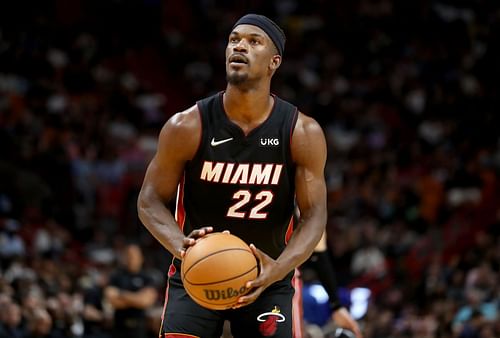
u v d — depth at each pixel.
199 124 9.23
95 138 33.97
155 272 26.95
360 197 32.41
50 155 30.97
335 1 46.44
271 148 9.24
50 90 35.94
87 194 31.25
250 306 9.43
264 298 9.45
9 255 24.00
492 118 38.31
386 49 43.78
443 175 34.81
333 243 29.81
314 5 46.34
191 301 9.39
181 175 9.45
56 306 19.75
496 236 29.50
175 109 41.47
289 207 9.52
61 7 42.19
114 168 32.72
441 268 27.41
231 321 9.62
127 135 35.53
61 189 30.47
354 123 38.66
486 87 41.44
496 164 35.38
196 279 8.43
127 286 20.25
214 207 9.34
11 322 18.44
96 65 39.91
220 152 9.22
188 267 8.49
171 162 9.27
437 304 23.58
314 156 9.32
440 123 39.22
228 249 8.50
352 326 12.67
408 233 31.09
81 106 35.81
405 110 40.28
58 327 19.67
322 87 41.62
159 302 22.78
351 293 25.92
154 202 9.27
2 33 38.00
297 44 44.16
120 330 20.17
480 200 33.25
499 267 26.08
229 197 9.29
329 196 33.44
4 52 36.75
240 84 9.05
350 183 33.62
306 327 13.91
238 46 9.10
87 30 42.06
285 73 42.00
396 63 43.28
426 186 33.75
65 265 25.11
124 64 41.53
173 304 9.47
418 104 40.78
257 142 9.22
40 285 21.88
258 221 9.38
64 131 33.47
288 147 9.27
